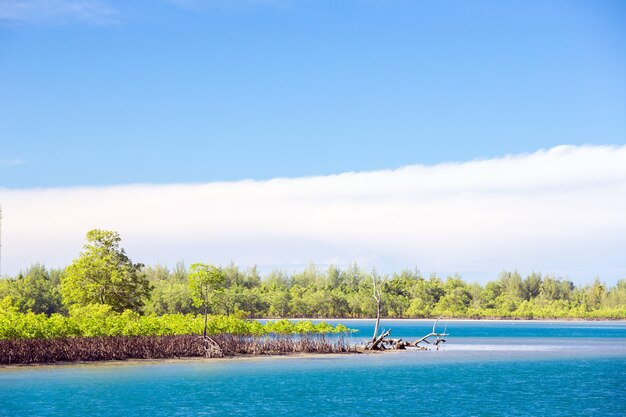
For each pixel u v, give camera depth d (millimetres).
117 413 42062
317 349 82500
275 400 47719
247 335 82062
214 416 41781
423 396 50406
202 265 74875
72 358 64562
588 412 44375
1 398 46344
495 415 43188
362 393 51438
